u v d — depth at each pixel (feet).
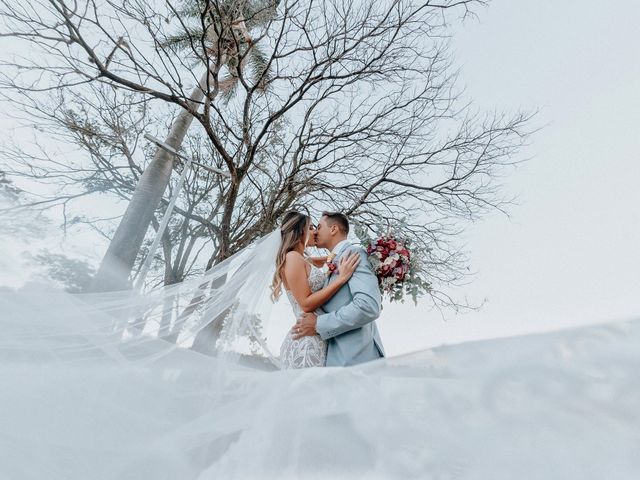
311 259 9.95
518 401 2.10
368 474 2.56
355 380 3.06
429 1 20.17
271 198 25.53
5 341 3.89
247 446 3.24
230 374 4.50
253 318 8.61
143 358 4.65
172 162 25.89
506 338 2.37
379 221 25.93
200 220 27.96
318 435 2.99
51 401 3.45
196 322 7.50
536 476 1.91
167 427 3.61
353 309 6.76
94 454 3.34
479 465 2.11
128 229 21.83
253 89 21.66
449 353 2.50
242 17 21.01
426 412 2.45
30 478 3.16
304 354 6.95
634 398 1.78
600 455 1.77
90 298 5.20
